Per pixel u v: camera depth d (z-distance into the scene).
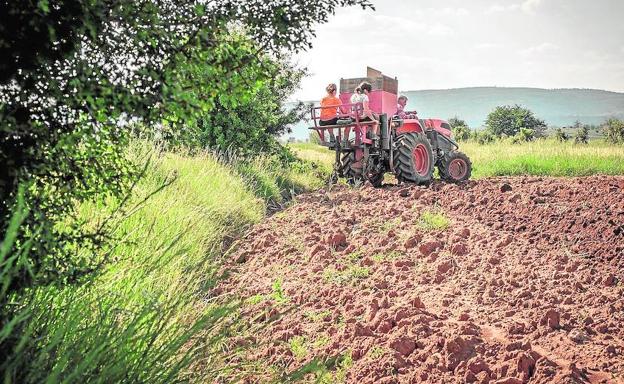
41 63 3.02
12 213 3.02
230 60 3.40
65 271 3.24
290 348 5.16
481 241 8.16
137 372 3.41
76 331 3.42
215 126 16.44
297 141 53.19
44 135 3.04
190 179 10.62
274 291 6.75
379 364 4.66
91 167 3.38
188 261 6.46
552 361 4.39
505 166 22.25
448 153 16.09
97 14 2.97
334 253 8.16
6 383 2.65
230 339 5.07
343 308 5.99
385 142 14.35
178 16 3.32
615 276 6.38
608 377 4.18
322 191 14.73
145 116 3.21
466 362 4.51
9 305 3.09
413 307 5.53
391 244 8.24
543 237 8.45
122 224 6.16
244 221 10.76
